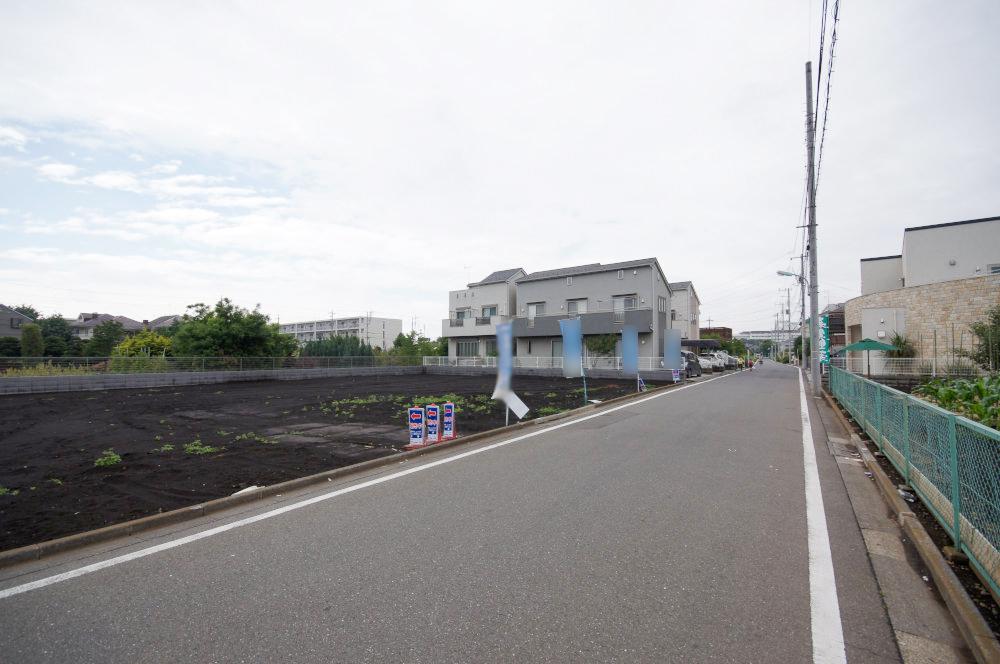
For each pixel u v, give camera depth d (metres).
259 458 6.78
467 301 37.38
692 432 8.50
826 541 3.72
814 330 15.48
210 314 26.27
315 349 36.59
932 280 25.17
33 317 51.06
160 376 21.39
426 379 26.41
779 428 8.98
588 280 30.53
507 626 2.56
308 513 4.47
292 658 2.30
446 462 6.50
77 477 5.88
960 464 3.36
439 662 2.27
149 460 6.75
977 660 2.29
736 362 43.47
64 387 18.69
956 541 3.37
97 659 2.31
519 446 7.48
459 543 3.68
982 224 24.42
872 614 2.71
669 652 2.33
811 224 15.52
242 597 2.90
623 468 5.96
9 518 4.36
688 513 4.32
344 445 7.68
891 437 5.90
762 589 2.96
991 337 15.79
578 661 2.26
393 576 3.15
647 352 27.45
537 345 32.28
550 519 4.18
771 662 2.27
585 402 13.16
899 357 20.80
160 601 2.87
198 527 4.17
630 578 3.10
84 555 3.60
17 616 2.72
